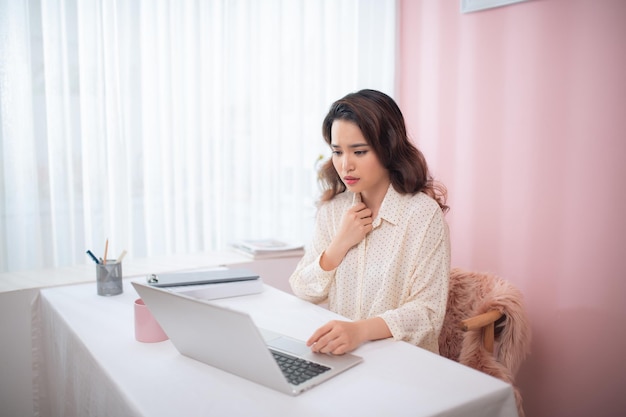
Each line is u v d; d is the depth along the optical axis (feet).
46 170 6.13
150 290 2.99
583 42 5.71
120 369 3.08
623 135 5.40
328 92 7.98
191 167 7.07
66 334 3.92
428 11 7.63
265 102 7.50
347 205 4.76
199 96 6.97
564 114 5.93
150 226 6.88
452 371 3.08
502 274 6.74
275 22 7.41
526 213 6.40
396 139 4.17
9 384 4.94
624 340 5.52
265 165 7.62
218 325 2.72
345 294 4.50
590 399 5.85
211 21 7.00
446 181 7.48
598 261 5.69
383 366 3.14
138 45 6.52
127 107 6.57
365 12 7.98
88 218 6.47
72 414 3.92
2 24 5.85
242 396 2.73
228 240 7.41
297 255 6.41
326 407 2.62
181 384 2.88
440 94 7.50
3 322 4.88
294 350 3.32
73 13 6.13
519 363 4.70
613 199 5.52
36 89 6.01
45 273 5.68
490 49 6.73
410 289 4.19
